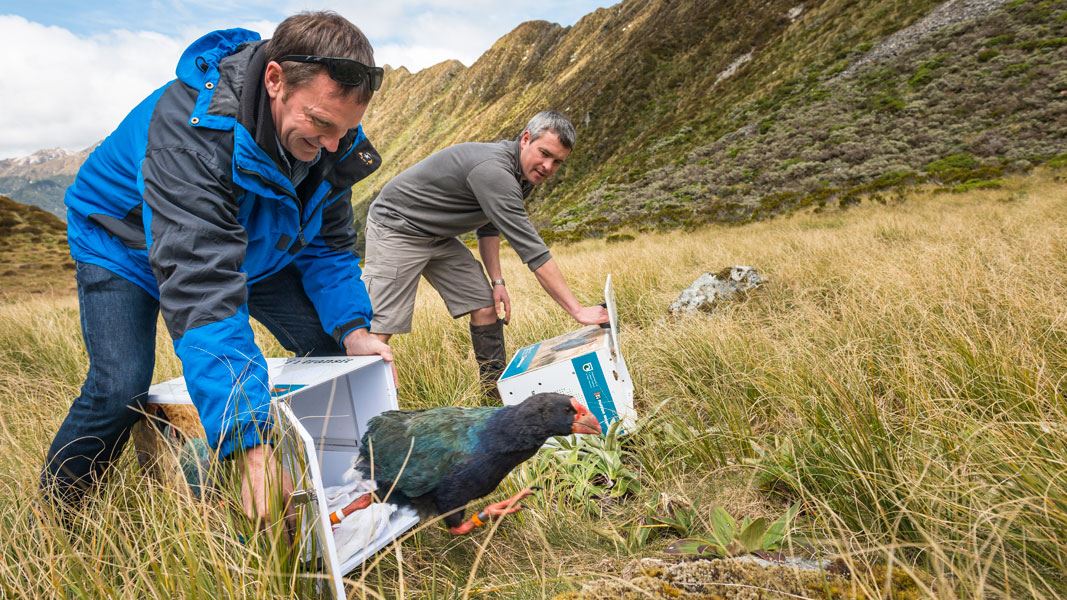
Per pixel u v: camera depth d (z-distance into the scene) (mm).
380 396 2535
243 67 1874
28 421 2869
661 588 1723
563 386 3051
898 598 1631
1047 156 21719
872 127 31688
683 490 2520
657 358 3855
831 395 2615
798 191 25484
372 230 3717
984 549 1703
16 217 35000
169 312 1763
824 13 52938
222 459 1827
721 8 68750
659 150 48406
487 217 3605
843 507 2143
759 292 5203
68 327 5965
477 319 3871
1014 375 2480
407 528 2223
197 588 1690
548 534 2324
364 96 1815
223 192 1854
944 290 3785
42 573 1743
